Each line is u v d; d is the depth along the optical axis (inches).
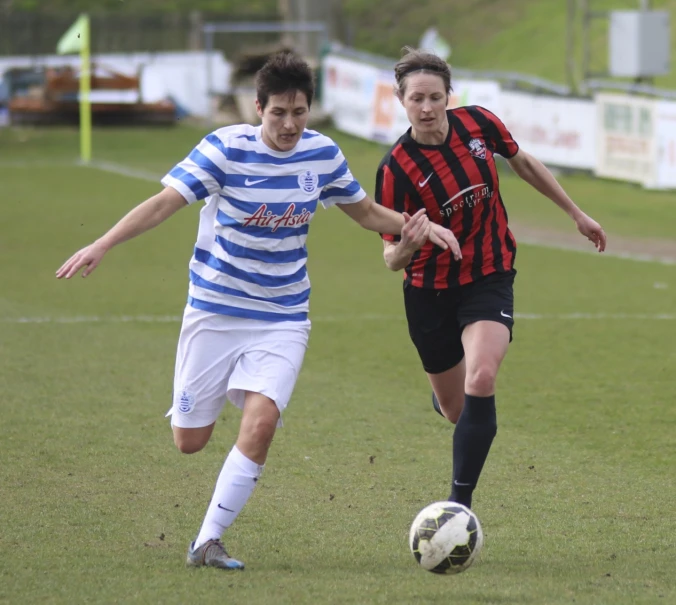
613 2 4886.8
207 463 835.4
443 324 721.6
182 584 573.9
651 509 732.0
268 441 616.7
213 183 608.4
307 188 620.7
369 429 943.7
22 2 5600.4
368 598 553.6
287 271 630.5
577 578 592.7
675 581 587.5
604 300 1587.1
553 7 5108.3
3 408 987.3
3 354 1211.2
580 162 2955.2
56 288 1642.5
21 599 548.4
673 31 4399.6
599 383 1111.6
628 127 2792.8
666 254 2030.0
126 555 626.5
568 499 754.8
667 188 2699.3
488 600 551.8
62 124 4126.5
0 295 1579.7
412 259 708.7
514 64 4692.4
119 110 4101.9
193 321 634.8
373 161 3267.7
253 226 616.1
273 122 599.8
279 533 676.7
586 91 3235.7
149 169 3184.1
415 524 587.5
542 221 2405.3
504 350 671.8
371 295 1633.9
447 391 761.0
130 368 1162.0
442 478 805.2
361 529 687.1
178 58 4394.7
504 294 695.7
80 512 709.9
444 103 683.4
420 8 5516.7
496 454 869.8
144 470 812.0
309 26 4185.5
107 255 1947.6
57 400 1021.8
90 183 2903.5
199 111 4291.3
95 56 4473.4
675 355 1237.7
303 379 1131.9
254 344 629.6
